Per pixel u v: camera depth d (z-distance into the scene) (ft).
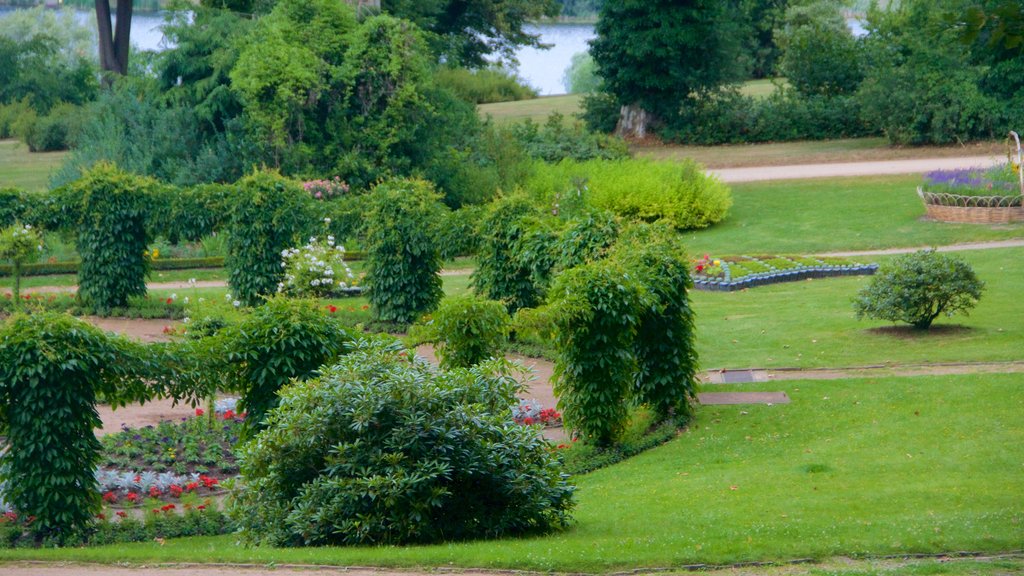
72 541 36.19
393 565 28.55
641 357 50.06
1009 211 94.73
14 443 36.47
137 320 76.07
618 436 46.96
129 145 115.03
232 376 41.47
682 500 36.73
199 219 78.02
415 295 73.31
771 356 59.41
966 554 28.35
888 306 59.57
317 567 28.66
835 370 55.42
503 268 68.49
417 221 72.33
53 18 250.57
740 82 160.45
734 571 27.63
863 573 25.98
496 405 34.63
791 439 45.01
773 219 107.14
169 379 39.50
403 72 110.42
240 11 141.59
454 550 29.68
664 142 158.20
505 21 186.70
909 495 35.06
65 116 175.52
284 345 41.22
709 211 106.32
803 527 31.27
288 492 33.24
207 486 42.27
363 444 32.27
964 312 60.29
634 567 28.14
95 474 42.47
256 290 77.97
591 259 58.18
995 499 34.04
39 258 95.04
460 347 45.50
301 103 106.42
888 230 97.19
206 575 28.58
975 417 44.73
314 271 76.74
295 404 33.24
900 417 46.06
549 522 33.83
